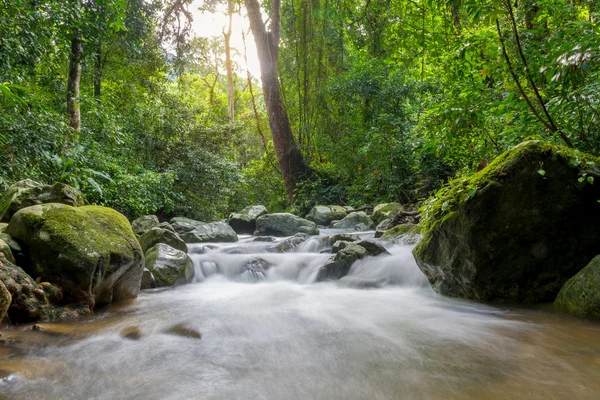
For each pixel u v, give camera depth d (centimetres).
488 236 341
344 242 627
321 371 212
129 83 1314
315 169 1533
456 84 506
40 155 568
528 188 327
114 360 231
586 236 330
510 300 359
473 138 549
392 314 340
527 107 415
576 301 298
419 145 931
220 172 1396
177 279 495
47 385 194
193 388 191
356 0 1077
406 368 213
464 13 751
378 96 1227
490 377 197
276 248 740
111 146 952
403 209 1010
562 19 412
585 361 212
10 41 500
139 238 607
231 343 263
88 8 689
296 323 312
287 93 1766
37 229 334
